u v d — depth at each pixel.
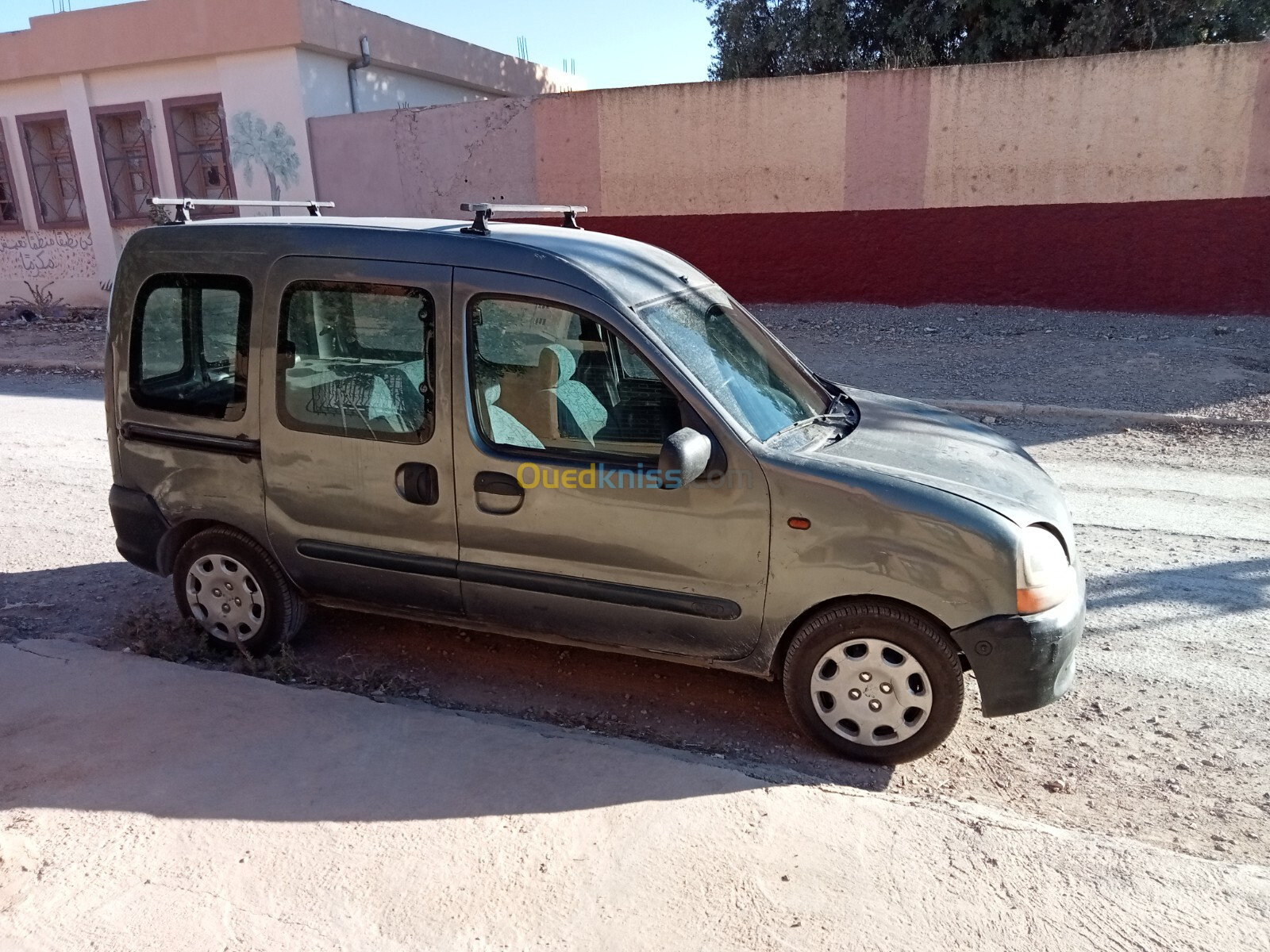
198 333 4.31
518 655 4.67
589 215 15.88
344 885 2.84
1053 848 3.02
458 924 2.69
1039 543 3.51
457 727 3.73
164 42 16.61
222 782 3.34
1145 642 4.74
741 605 3.68
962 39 17.23
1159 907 2.77
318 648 4.71
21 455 8.54
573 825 3.12
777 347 4.66
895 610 3.56
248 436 4.23
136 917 2.70
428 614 4.20
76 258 18.81
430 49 18.73
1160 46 16.11
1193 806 3.47
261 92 16.55
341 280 4.01
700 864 2.94
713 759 3.66
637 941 2.63
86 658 4.28
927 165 13.96
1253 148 12.43
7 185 18.92
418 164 16.38
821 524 3.53
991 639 3.43
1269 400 9.34
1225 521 6.46
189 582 4.57
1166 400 9.51
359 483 4.07
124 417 4.51
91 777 3.35
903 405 4.77
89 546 6.19
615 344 3.75
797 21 18.27
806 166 14.54
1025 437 8.75
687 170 15.13
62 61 17.41
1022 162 13.51
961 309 14.07
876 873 2.91
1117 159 13.07
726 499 3.61
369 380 4.01
